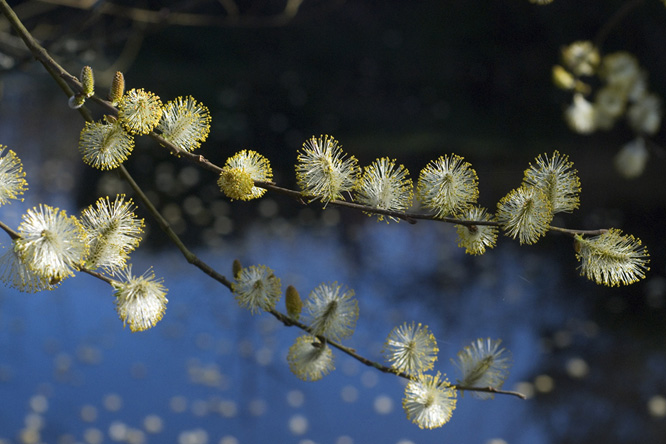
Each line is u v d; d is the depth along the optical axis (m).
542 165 1.07
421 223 4.79
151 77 9.51
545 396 2.56
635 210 4.76
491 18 8.08
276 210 4.93
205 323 3.08
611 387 2.61
